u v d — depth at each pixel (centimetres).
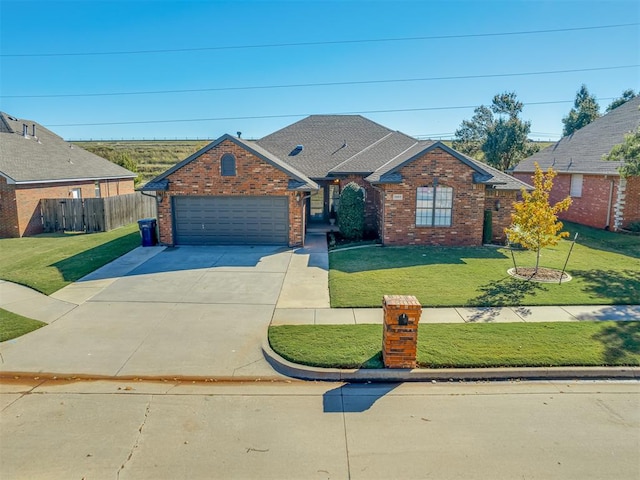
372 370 736
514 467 512
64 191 2478
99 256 1611
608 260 1494
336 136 2525
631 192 1970
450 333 870
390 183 1688
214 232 1772
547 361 750
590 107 3866
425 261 1484
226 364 792
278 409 645
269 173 1711
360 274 1334
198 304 1098
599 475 498
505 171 3388
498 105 3741
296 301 1112
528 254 1587
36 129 2881
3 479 498
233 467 516
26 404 662
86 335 919
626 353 776
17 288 1249
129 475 504
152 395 688
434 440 564
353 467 515
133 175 3322
